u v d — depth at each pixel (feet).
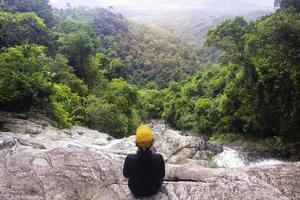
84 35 142.20
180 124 145.69
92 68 150.51
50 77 81.10
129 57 344.28
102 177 16.65
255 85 69.77
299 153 63.77
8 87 57.47
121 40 402.93
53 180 16.06
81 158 17.89
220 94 119.65
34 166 16.98
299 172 16.38
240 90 77.77
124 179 16.66
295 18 60.90
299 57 58.54
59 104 78.43
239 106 86.43
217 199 14.52
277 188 15.14
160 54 400.88
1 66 59.72
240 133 90.02
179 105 155.33
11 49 62.75
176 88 205.57
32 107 61.62
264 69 66.23
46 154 18.13
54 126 60.34
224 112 92.79
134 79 284.41
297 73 59.52
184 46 473.67
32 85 61.16
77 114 86.43
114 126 91.35
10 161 17.35
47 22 216.95
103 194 15.49
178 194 15.11
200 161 37.27
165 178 17.63
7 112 57.31
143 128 14.01
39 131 49.32
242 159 40.29
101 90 136.98
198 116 118.32
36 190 15.46
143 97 208.23
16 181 15.85
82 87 116.06
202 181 16.61
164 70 336.49
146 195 14.73
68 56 139.95
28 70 62.28
